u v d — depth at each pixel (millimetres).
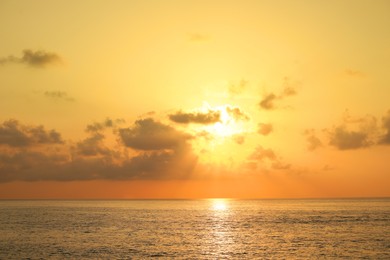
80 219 156750
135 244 86188
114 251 77312
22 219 155500
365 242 87438
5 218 161375
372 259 69125
